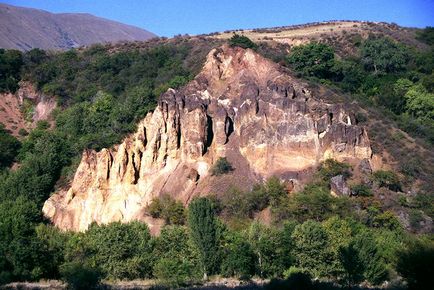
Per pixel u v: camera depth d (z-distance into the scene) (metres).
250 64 103.38
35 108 129.12
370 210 77.81
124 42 154.38
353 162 87.25
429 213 79.56
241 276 64.62
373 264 58.44
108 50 146.38
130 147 94.31
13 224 65.62
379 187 83.56
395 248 60.38
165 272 58.81
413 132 97.75
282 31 151.62
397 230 74.25
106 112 111.62
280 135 90.12
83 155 96.62
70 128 110.94
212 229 67.25
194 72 114.94
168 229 69.69
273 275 65.31
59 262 63.97
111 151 96.12
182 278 58.78
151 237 70.19
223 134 93.00
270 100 93.25
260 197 81.56
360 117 97.88
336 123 90.25
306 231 66.06
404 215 79.19
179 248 67.31
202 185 87.75
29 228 66.88
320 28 153.50
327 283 57.22
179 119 94.50
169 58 128.75
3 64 137.12
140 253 66.12
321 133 90.06
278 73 99.56
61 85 130.00
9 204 81.69
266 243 65.81
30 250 61.50
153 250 67.31
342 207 77.56
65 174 99.50
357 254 58.00
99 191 91.50
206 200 68.69
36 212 82.19
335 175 83.75
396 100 107.56
